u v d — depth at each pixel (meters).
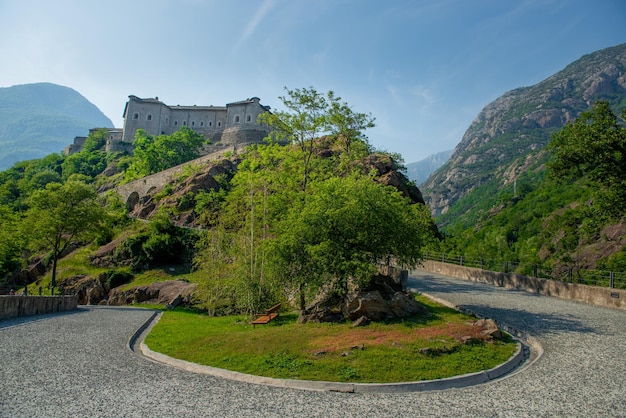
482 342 13.65
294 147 43.66
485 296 24.98
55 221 37.75
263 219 28.39
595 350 13.36
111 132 142.12
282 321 19.95
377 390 10.20
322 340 14.09
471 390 10.18
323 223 19.19
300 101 36.22
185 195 55.94
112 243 47.06
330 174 35.81
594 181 25.23
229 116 118.69
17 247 47.47
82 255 47.12
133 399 9.62
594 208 26.48
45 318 22.81
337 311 18.62
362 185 20.23
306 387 10.54
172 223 47.91
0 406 8.93
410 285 30.20
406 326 15.52
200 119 127.31
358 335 14.44
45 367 12.22
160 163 97.50
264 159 45.88
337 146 49.31
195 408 9.09
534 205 82.38
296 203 23.23
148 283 38.62
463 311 19.67
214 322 22.41
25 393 9.83
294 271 19.86
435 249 47.34
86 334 18.14
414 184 55.50
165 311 29.27
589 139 22.86
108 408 9.00
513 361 12.25
